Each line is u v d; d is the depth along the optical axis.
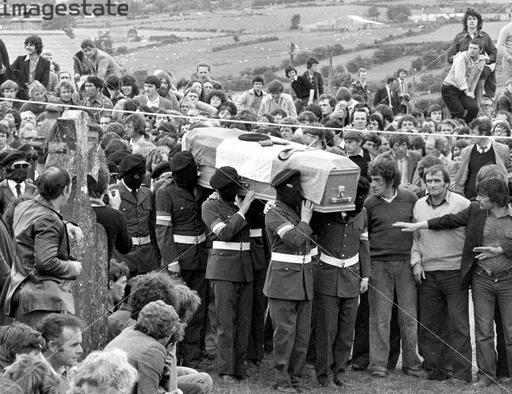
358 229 17.98
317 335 17.91
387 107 27.53
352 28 38.16
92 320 16.25
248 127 24.05
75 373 12.02
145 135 22.73
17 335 13.08
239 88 34.78
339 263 17.83
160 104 28.14
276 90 29.11
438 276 18.39
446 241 18.34
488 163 21.09
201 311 18.28
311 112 24.38
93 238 16.28
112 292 16.84
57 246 15.27
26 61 29.14
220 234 17.62
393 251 18.48
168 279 15.13
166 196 18.22
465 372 18.31
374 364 18.56
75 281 16.09
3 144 20.69
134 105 26.55
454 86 29.69
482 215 17.95
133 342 13.63
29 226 15.25
